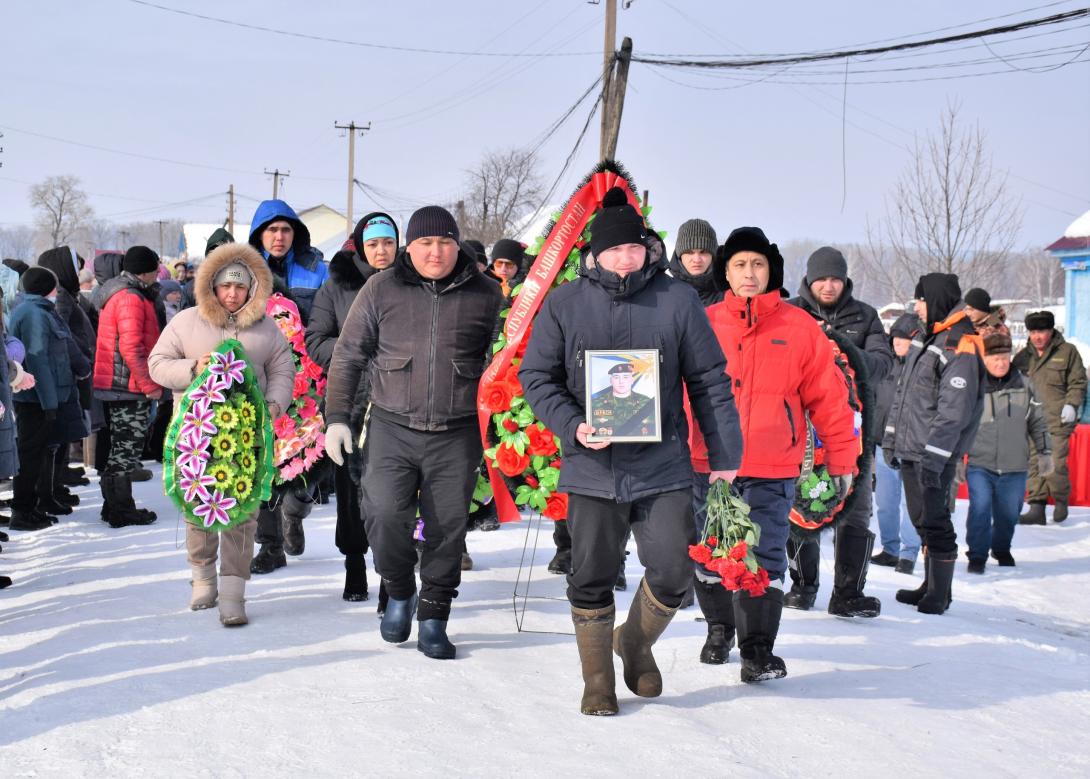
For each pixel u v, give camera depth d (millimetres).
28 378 6281
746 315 4578
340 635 4895
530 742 3484
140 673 4188
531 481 4629
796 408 4621
